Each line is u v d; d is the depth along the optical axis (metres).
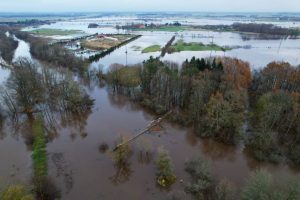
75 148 69.50
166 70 93.94
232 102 74.75
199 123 77.56
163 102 90.50
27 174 58.38
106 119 85.94
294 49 197.75
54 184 55.53
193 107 80.88
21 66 97.31
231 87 84.25
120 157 63.34
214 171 61.75
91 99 98.81
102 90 111.81
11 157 65.19
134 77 101.50
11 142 72.38
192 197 52.66
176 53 179.75
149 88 97.44
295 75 88.69
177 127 80.31
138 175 59.22
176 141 73.25
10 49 168.00
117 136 75.00
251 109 86.69
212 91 84.19
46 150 68.38
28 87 87.38
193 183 55.56
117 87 105.88
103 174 59.50
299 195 42.31
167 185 55.88
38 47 162.75
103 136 75.44
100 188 55.41
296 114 69.06
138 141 71.75
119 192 54.41
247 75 96.19
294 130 71.44
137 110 92.56
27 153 67.00
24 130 78.88
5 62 146.25
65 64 139.62
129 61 155.62
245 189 48.62
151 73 95.94
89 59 151.00
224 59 117.69
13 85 85.50
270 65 98.69
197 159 61.69
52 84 101.12
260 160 65.00
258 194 44.78
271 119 71.25
